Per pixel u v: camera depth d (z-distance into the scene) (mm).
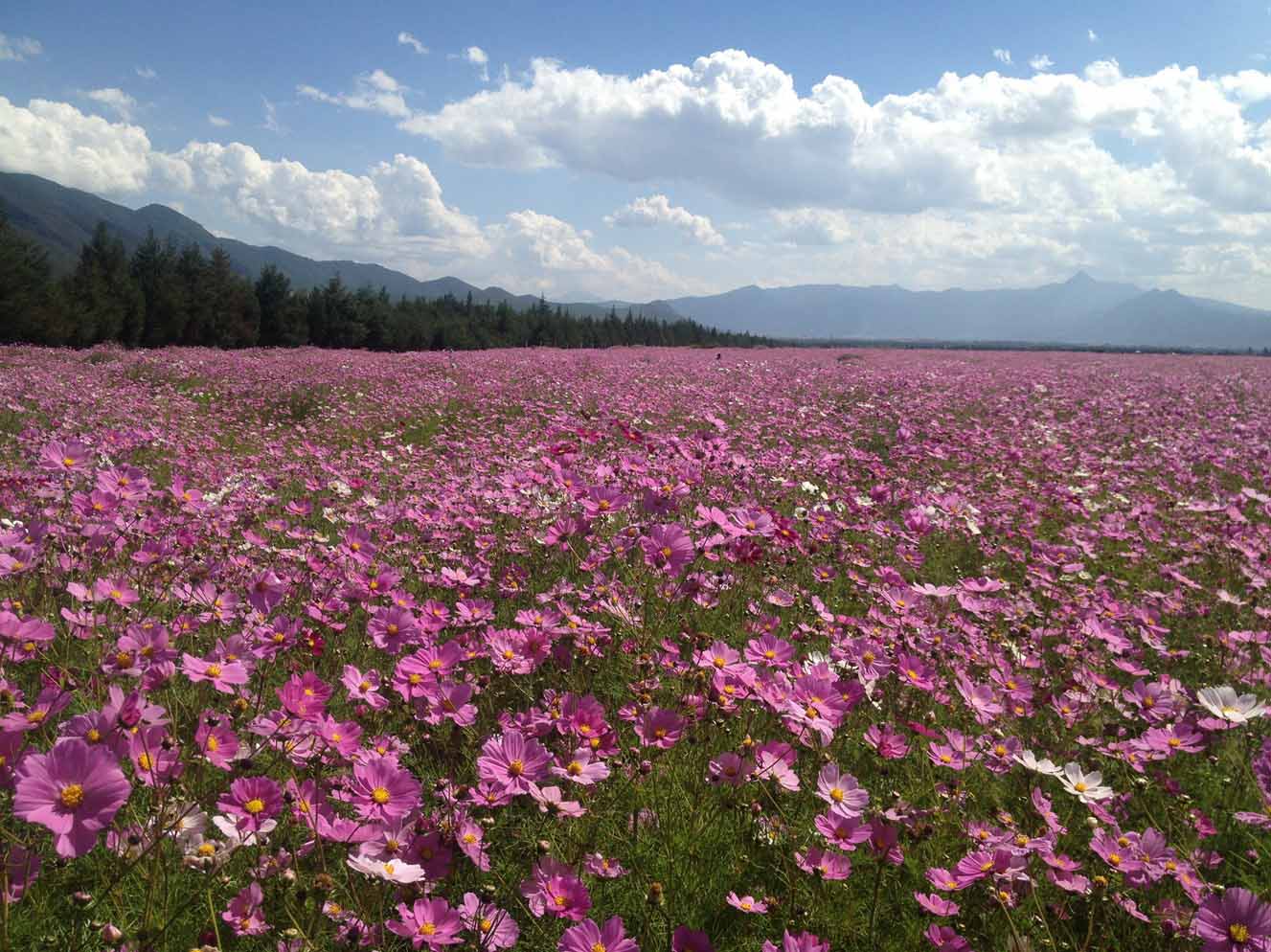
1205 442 11000
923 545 5832
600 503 3668
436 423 11695
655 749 2391
